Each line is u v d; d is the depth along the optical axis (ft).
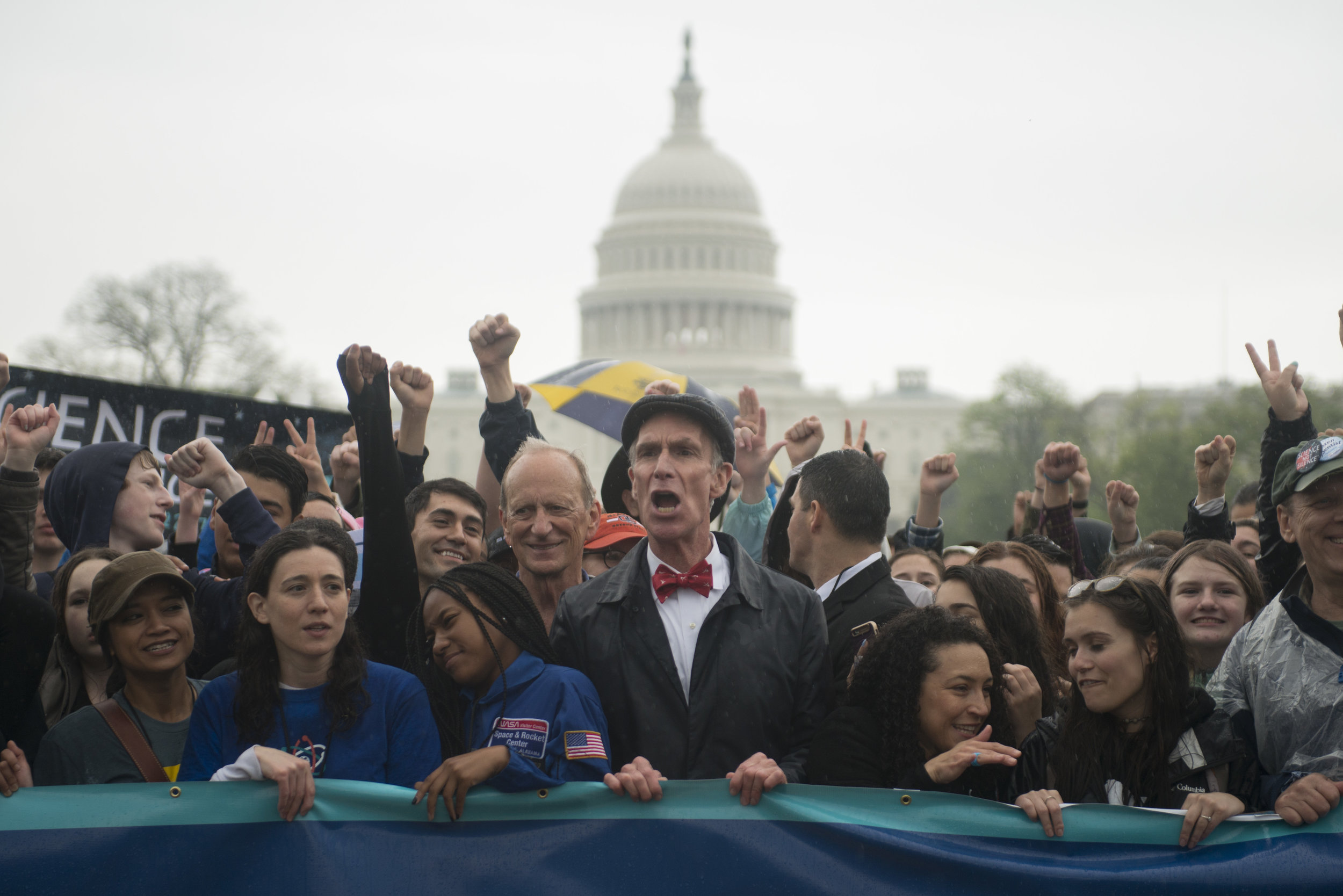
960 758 13.62
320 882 13.15
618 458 21.39
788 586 15.31
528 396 21.09
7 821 13.00
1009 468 268.21
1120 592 14.28
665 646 14.67
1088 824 13.55
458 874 13.30
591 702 14.16
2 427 17.20
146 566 14.92
